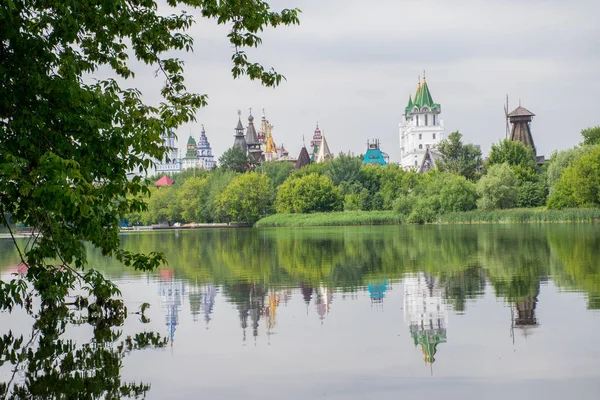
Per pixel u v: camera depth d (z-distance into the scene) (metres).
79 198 10.90
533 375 10.28
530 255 29.95
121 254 15.40
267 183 122.62
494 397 9.34
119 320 15.74
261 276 24.22
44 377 10.83
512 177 92.00
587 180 78.31
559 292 18.09
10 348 12.94
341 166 128.62
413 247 38.28
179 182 161.50
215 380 10.45
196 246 47.41
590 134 132.12
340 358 11.59
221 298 18.86
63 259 15.67
